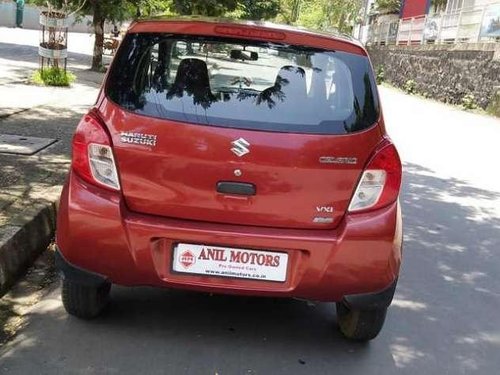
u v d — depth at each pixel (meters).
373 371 3.63
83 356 3.53
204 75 3.57
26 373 3.32
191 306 4.25
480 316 4.59
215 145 3.36
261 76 3.59
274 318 4.19
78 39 34.69
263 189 3.38
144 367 3.46
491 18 23.11
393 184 3.49
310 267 3.40
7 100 10.59
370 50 40.88
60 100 11.14
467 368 3.80
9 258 4.38
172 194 3.40
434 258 5.80
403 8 41.47
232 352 3.70
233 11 12.26
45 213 5.16
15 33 31.61
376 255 3.43
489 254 6.05
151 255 3.39
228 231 3.38
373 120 3.56
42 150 7.20
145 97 3.49
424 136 13.69
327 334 4.04
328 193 3.42
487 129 15.77
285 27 3.74
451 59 24.91
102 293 3.90
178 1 10.36
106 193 3.42
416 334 4.19
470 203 8.02
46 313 4.01
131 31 3.68
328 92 3.59
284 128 3.43
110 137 3.43
